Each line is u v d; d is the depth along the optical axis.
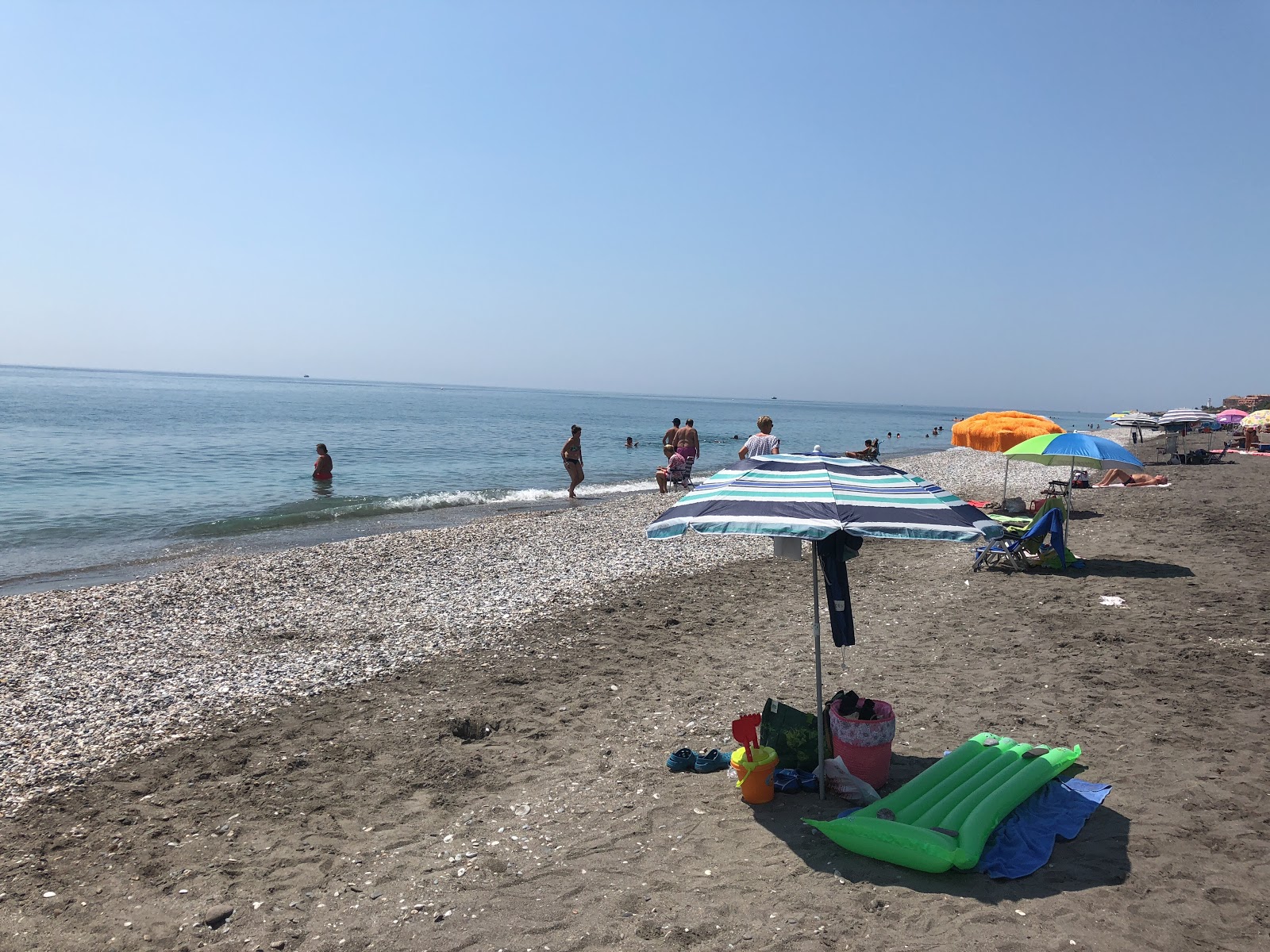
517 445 45.31
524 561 13.13
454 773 5.62
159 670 7.82
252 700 7.04
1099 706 6.39
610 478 29.83
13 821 4.97
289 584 11.49
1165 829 4.45
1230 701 6.34
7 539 16.23
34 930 3.88
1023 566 11.75
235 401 92.88
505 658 8.20
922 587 10.98
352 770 5.69
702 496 4.51
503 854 4.52
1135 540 13.49
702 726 6.39
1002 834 4.38
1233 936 3.49
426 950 3.67
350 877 4.32
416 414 80.75
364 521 19.22
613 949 3.63
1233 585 10.14
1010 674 7.28
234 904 4.09
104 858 4.54
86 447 33.75
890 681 7.24
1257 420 25.97
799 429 89.00
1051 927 3.60
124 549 15.36
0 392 95.25
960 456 39.50
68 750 5.99
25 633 9.07
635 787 5.33
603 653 8.36
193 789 5.39
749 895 4.01
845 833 4.33
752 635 8.98
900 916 3.75
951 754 5.27
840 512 4.01
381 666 7.93
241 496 22.58
